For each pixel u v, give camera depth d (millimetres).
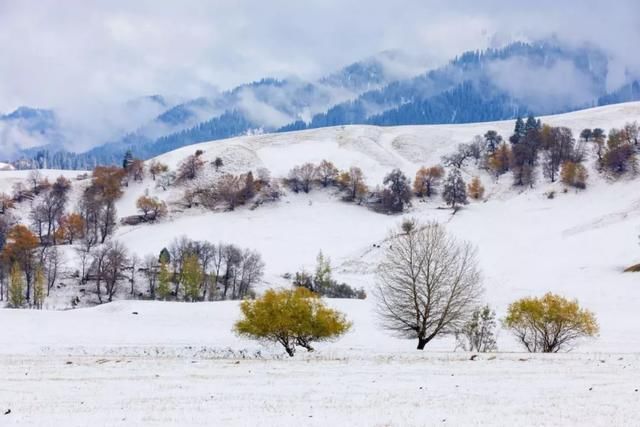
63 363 44188
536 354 50125
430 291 57000
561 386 32594
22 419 24000
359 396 29656
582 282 109250
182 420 23719
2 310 83312
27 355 51062
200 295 132625
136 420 23734
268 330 53844
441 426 22453
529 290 106062
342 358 47781
